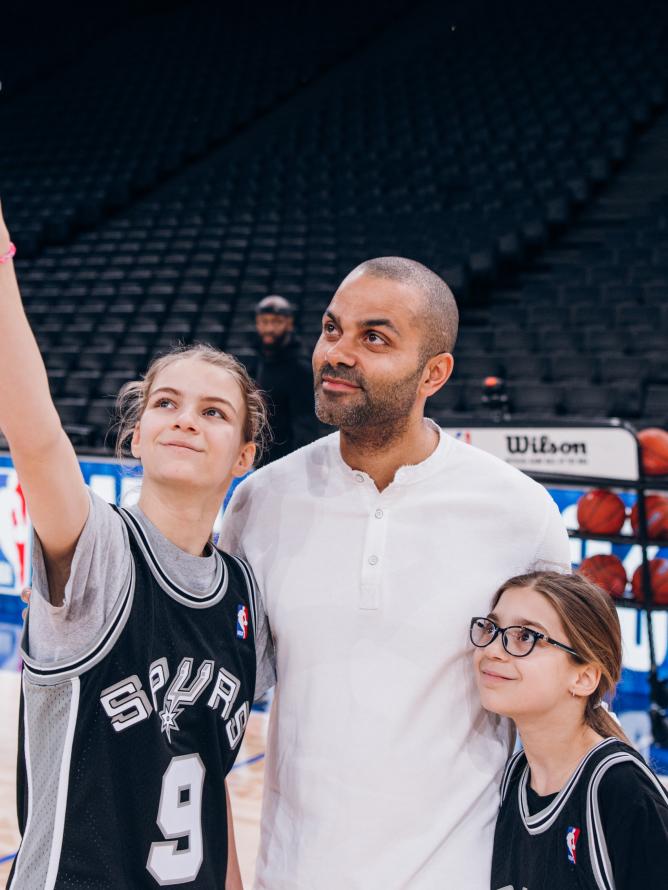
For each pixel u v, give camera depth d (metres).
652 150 10.12
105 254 10.06
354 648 1.32
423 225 9.20
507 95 11.76
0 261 0.95
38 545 1.08
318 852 1.29
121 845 1.11
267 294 8.34
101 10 16.72
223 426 1.25
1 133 13.85
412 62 13.73
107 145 12.95
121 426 1.50
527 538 1.39
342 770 1.30
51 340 8.07
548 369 6.45
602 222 9.18
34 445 1.01
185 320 8.18
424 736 1.31
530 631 1.28
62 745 1.10
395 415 1.31
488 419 3.73
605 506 3.39
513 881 1.26
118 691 1.12
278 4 15.77
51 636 1.10
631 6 12.83
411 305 1.28
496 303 8.35
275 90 13.78
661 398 5.83
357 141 11.66
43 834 1.09
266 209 10.45
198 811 1.18
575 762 1.28
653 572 3.43
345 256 8.84
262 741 3.28
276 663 1.39
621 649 1.34
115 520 1.15
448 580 1.33
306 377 4.39
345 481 1.38
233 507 1.48
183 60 15.10
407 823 1.30
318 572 1.35
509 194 9.49
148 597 1.16
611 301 7.43
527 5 14.05
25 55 15.65
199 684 1.19
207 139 12.70
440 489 1.37
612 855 1.16
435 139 11.18
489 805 1.35
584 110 10.74
